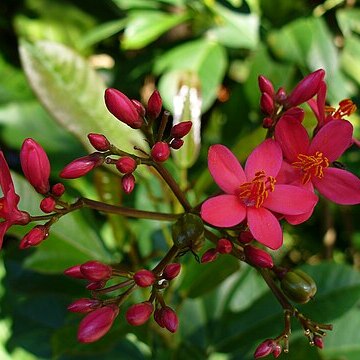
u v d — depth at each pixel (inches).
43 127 12.4
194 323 10.6
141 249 10.5
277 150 7.6
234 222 7.3
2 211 7.5
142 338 9.1
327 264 10.0
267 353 7.3
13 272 10.4
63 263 9.7
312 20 12.2
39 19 13.9
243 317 10.2
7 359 11.5
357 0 13.1
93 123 9.7
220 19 12.5
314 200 7.4
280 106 8.1
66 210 7.7
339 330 10.7
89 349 9.2
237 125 13.0
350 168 13.1
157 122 12.5
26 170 7.5
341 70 12.9
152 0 12.6
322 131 7.7
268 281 7.5
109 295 9.5
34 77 9.6
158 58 12.5
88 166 7.4
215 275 9.2
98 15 14.0
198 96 9.7
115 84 13.3
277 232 7.3
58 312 11.3
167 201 9.7
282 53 12.0
